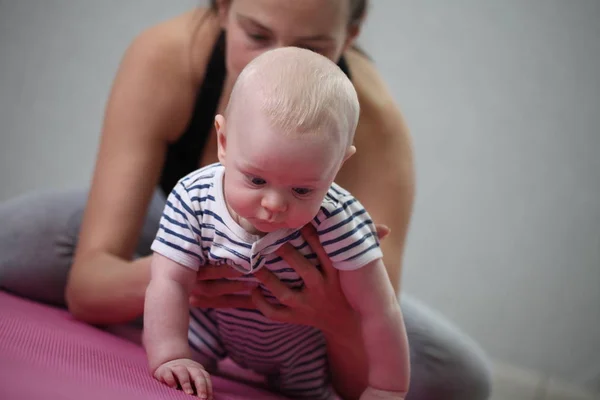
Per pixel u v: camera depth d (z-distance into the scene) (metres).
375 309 1.11
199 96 1.47
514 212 2.79
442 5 2.74
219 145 1.02
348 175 1.47
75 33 2.74
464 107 2.77
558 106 2.75
